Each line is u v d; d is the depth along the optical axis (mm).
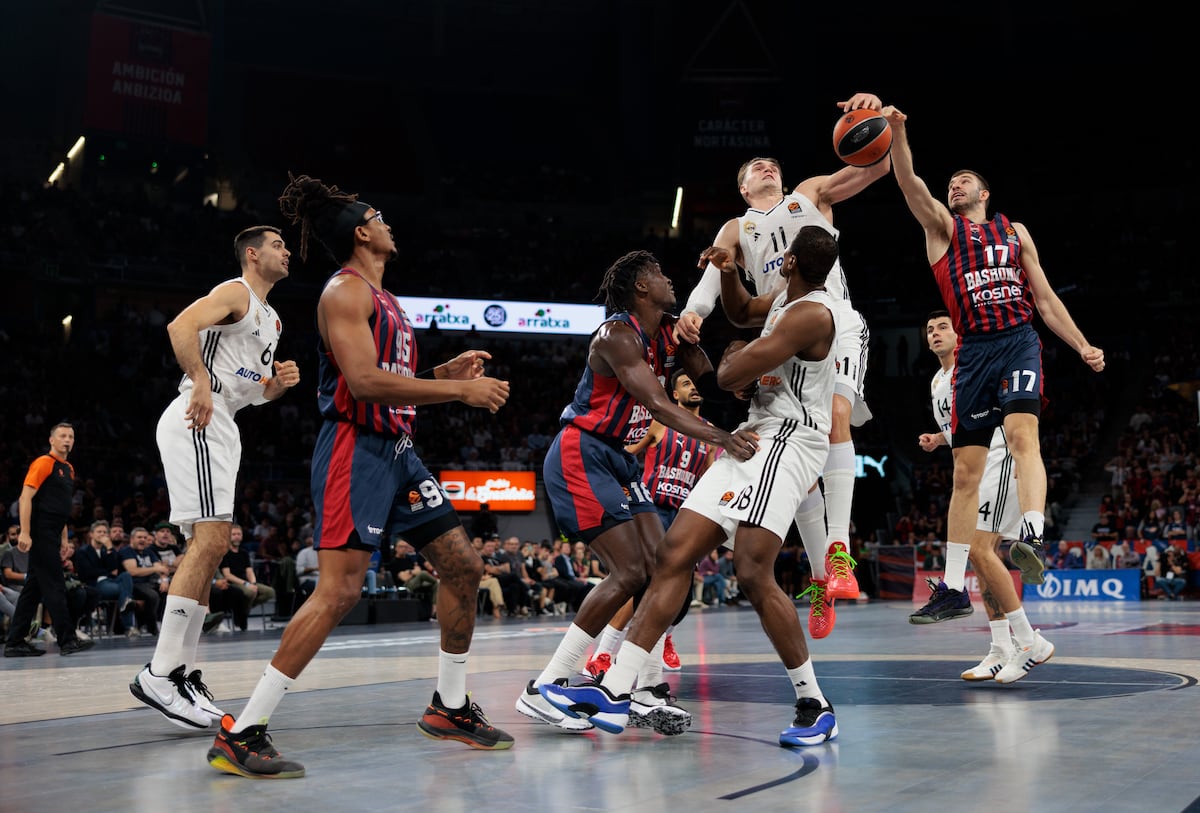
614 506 4258
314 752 3496
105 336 23141
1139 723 3801
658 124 30953
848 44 31406
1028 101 31094
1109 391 25547
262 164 30359
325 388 3455
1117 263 27969
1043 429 25625
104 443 20656
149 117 26531
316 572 13766
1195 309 26703
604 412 4312
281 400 23953
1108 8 29859
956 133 31516
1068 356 27375
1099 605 15273
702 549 3699
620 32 31344
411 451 3574
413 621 14531
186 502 4109
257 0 29547
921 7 30641
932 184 31500
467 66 31938
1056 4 30156
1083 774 2904
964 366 5359
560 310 26438
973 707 4320
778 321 3662
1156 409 23875
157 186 27797
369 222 3537
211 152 27797
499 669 6391
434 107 32594
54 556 8367
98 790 2918
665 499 6004
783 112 30266
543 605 15594
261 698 3152
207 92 27297
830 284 4969
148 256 25062
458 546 3580
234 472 4262
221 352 4262
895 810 2516
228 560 12164
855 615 13680
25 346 22031
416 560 15094
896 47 31234
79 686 5805
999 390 5254
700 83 30438
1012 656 5203
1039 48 30625
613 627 5031
